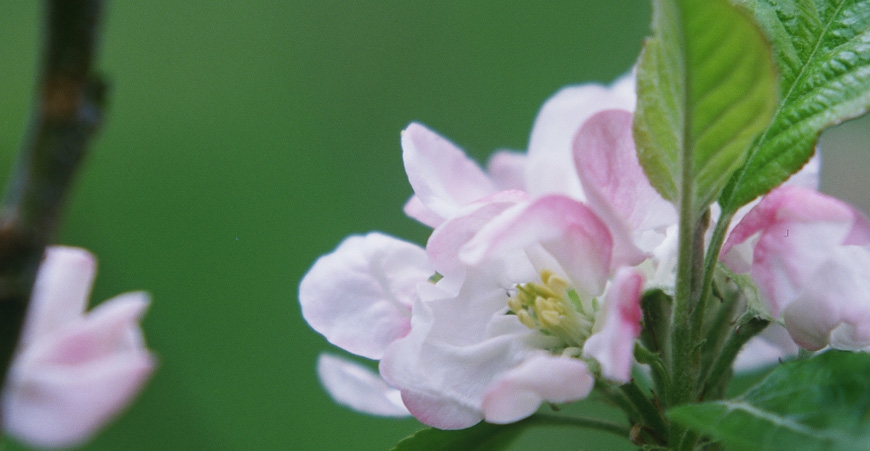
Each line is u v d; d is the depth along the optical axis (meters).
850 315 0.32
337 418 0.68
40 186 0.28
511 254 0.33
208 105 0.81
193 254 0.75
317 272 0.35
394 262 0.34
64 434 0.29
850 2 0.34
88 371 0.29
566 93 0.37
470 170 0.35
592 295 0.33
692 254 0.32
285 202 0.78
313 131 0.81
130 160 0.78
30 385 0.29
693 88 0.31
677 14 0.30
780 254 0.32
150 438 0.64
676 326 0.32
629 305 0.31
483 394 0.33
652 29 0.31
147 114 0.81
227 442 0.68
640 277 0.31
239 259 0.75
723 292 0.34
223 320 0.72
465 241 0.32
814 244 0.32
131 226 0.76
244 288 0.73
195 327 0.72
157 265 0.74
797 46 0.34
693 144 0.31
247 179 0.78
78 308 0.31
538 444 0.55
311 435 0.67
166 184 0.78
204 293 0.73
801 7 0.34
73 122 0.28
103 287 0.73
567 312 0.33
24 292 0.27
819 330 0.32
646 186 0.33
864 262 0.32
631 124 0.32
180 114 0.81
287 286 0.74
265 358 0.70
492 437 0.35
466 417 0.33
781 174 0.33
